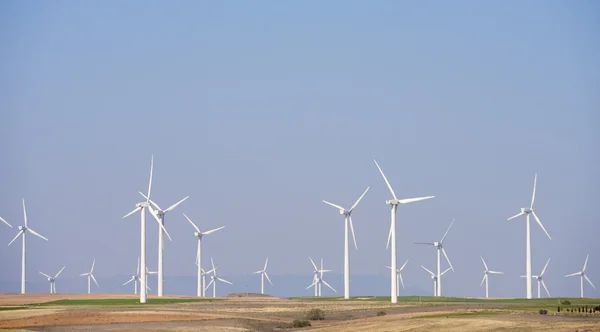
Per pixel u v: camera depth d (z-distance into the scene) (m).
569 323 139.50
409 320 159.38
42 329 160.62
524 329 133.38
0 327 165.75
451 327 143.00
